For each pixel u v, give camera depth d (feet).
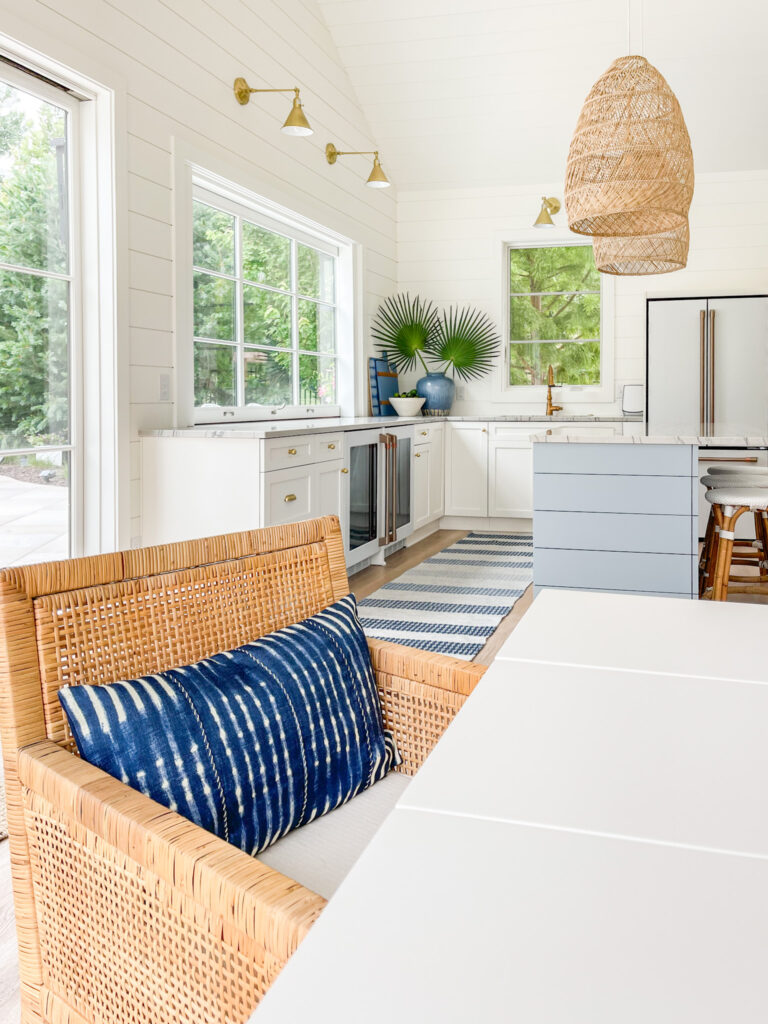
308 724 3.83
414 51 18.45
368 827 3.86
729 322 19.52
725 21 16.97
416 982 1.38
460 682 4.14
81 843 2.95
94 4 10.65
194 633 3.92
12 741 3.25
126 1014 2.84
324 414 19.15
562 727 2.48
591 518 11.48
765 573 13.41
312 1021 1.30
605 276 22.00
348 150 19.43
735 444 10.71
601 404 22.31
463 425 21.90
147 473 11.91
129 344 11.48
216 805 3.37
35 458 10.48
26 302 10.27
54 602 3.41
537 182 22.25
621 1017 1.30
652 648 3.25
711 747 2.32
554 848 1.81
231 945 2.33
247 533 4.25
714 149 20.38
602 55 18.12
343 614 4.39
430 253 23.11
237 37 14.20
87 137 11.02
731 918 1.55
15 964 5.28
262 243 16.31
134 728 3.26
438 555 18.81
